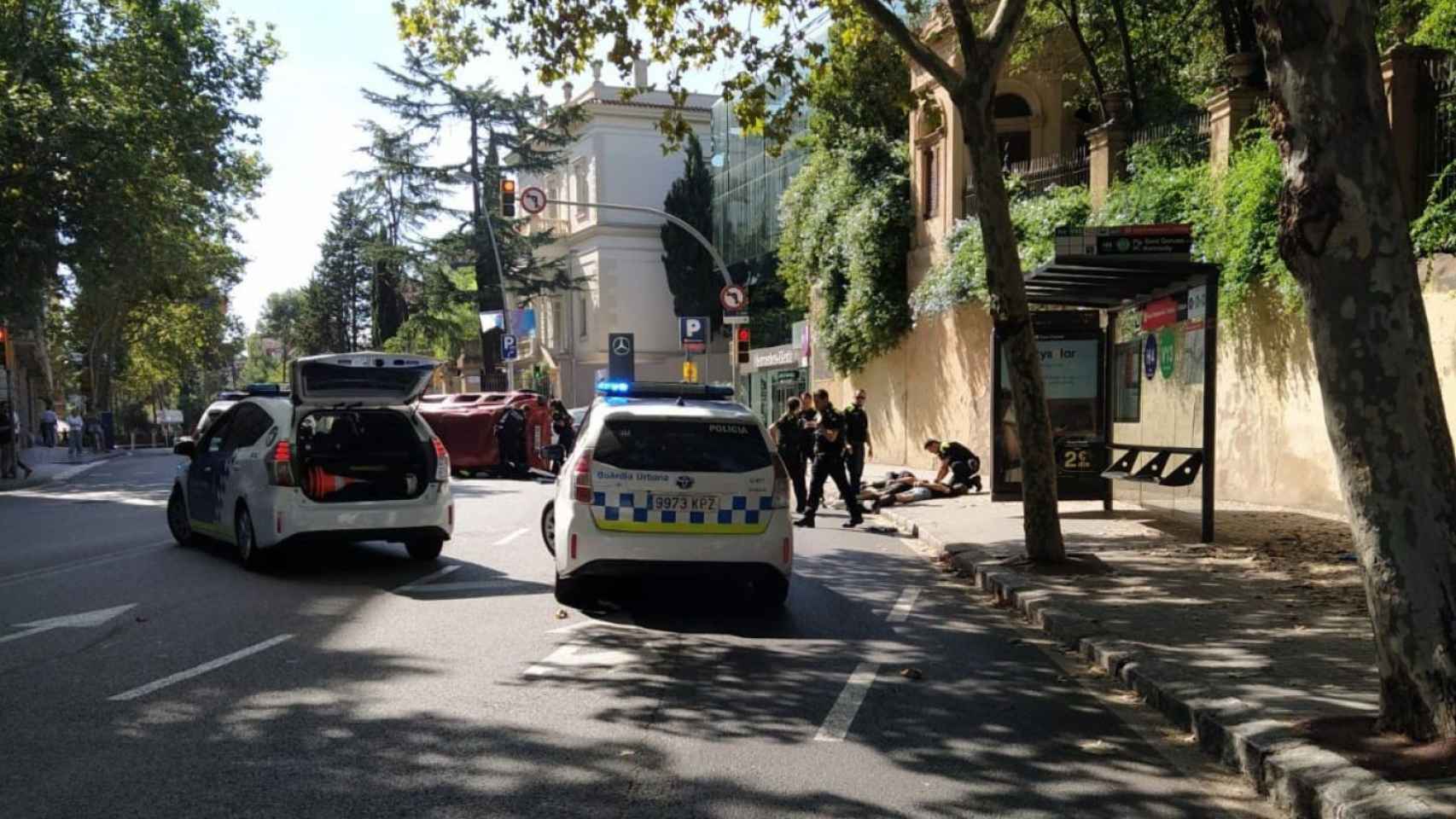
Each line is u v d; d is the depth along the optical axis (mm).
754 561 9016
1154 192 16938
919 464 26203
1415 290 4840
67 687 6621
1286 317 14430
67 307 54531
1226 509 14648
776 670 7219
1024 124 26078
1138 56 23375
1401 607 4844
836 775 5172
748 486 9047
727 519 8992
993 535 13289
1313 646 7191
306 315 84812
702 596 9945
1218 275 11758
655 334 54875
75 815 4543
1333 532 12234
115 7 29141
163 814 4562
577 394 56281
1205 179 16047
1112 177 19031
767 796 4871
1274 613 8273
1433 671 4766
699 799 4820
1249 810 4797
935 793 4953
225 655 7469
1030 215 20625
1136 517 14461
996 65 10461
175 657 7414
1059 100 26047
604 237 54094
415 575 10898
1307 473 14273
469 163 45344
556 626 8523
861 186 28109
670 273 50812
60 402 75938
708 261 50312
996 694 6660
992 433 15984
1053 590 9430
